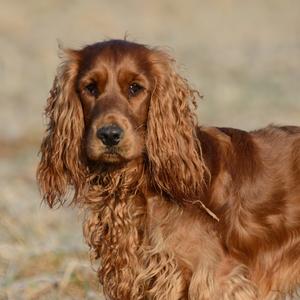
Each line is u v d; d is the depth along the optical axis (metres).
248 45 37.94
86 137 9.57
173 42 38.19
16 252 13.02
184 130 9.76
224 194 9.84
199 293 9.51
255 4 50.38
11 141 21.53
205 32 41.44
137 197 9.84
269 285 10.18
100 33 39.22
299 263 10.23
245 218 9.97
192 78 29.78
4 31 38.12
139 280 9.76
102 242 10.05
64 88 9.88
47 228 14.34
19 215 14.77
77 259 12.79
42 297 11.79
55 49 34.50
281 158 10.25
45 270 12.64
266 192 10.08
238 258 9.90
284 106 25.34
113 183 9.85
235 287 9.62
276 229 10.10
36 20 41.28
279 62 33.34
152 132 9.64
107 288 10.08
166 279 9.56
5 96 27.08
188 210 9.62
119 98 9.49
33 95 27.38
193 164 9.70
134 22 42.78
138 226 9.84
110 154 9.31
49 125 10.20
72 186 11.01
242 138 10.27
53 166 10.08
